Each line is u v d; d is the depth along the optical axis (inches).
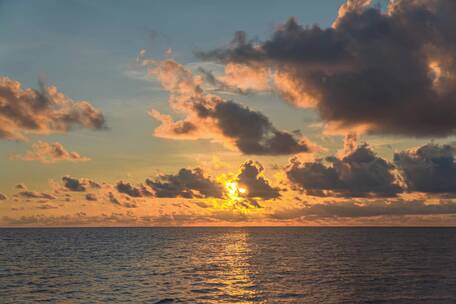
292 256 3506.4
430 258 3223.4
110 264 2876.5
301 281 2065.7
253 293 1753.2
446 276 2199.8
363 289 1820.9
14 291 1788.9
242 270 2529.5
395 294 1704.0
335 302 1563.7
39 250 4205.2
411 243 5398.6
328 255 3567.9
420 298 1622.8
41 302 1577.3
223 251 4106.8
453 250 4079.7
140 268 2637.8
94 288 1865.2
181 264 2881.4
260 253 3841.0
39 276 2257.6
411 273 2329.0
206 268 2642.7
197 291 1802.4
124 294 1729.8
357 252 3887.8
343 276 2229.3
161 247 4709.6
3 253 3831.2
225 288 1876.2
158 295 1711.4
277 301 1594.5
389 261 3006.9
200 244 5359.3
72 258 3326.8
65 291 1790.1
